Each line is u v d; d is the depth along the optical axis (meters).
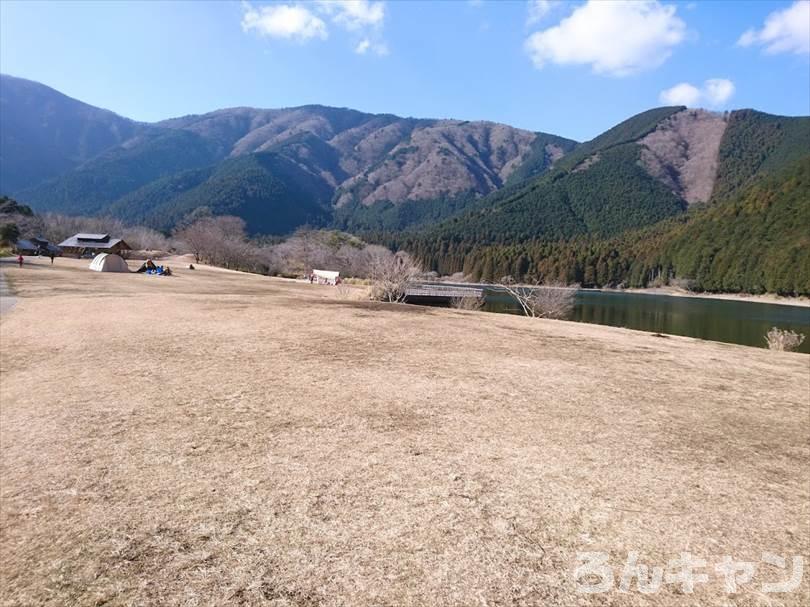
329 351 7.24
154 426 4.08
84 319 10.18
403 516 2.66
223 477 3.13
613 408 4.79
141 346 7.46
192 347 7.41
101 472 3.22
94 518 2.67
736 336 26.81
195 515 2.68
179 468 3.27
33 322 9.81
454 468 3.29
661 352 8.34
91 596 2.06
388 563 2.26
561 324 12.75
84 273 27.91
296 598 2.03
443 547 2.38
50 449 3.62
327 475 3.16
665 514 2.76
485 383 5.59
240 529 2.54
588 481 3.15
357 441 3.75
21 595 2.07
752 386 6.01
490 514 2.70
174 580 2.15
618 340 9.69
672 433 4.12
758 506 2.88
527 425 4.20
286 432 3.94
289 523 2.59
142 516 2.68
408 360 6.73
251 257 63.41
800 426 4.44
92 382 5.48
